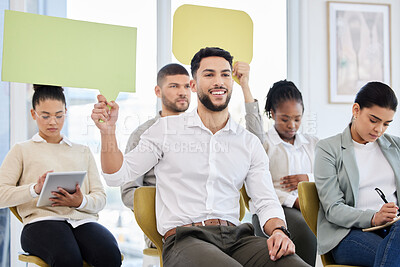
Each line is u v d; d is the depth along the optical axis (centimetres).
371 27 307
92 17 269
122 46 199
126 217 268
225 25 239
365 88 182
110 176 158
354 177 179
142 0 276
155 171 174
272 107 247
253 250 150
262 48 292
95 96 267
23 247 186
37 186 185
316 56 300
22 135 256
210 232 154
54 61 193
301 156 244
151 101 275
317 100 299
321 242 174
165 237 161
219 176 168
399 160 186
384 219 159
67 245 179
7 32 190
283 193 227
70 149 213
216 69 172
